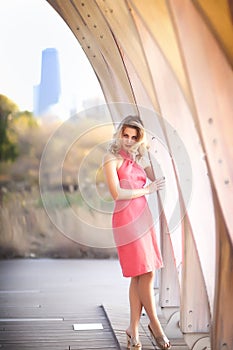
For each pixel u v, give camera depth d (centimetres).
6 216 937
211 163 294
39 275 759
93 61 543
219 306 324
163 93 372
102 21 467
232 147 296
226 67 291
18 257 930
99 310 555
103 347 428
